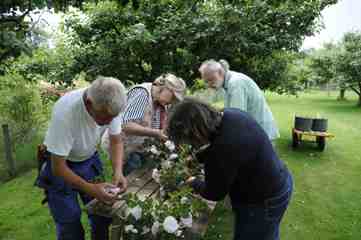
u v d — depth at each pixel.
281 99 15.34
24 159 5.16
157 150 2.34
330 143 6.40
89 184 1.70
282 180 1.65
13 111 5.37
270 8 4.69
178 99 2.41
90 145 1.83
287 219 3.23
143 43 4.41
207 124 1.39
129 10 4.66
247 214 1.64
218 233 2.84
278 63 5.32
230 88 2.88
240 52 4.76
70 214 1.88
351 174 4.60
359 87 13.26
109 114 1.50
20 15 2.33
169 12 4.71
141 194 1.99
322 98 15.94
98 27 4.78
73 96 1.66
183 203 1.69
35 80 5.34
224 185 1.49
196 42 4.52
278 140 6.56
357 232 2.97
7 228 3.04
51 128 1.62
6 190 4.03
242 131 1.46
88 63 4.85
